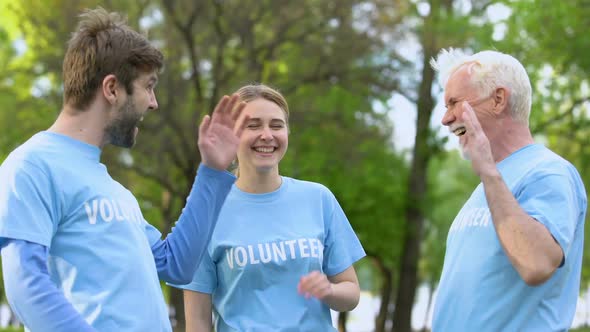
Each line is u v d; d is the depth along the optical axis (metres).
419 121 19.48
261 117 3.87
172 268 3.42
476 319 3.25
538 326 3.16
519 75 3.36
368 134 19.22
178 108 17.30
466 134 3.42
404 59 18.19
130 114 3.09
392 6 17.52
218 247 3.85
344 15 17.67
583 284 30.28
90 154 3.04
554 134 18.88
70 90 3.05
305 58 18.36
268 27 18.14
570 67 17.36
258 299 3.79
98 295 2.90
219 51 17.34
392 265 23.55
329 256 4.05
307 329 3.78
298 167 18.88
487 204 3.32
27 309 2.70
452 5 18.88
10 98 18.30
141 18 17.02
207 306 3.95
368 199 20.27
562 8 16.03
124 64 3.06
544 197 3.14
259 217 3.89
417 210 20.92
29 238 2.75
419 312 38.56
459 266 3.37
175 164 17.80
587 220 18.52
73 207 2.92
